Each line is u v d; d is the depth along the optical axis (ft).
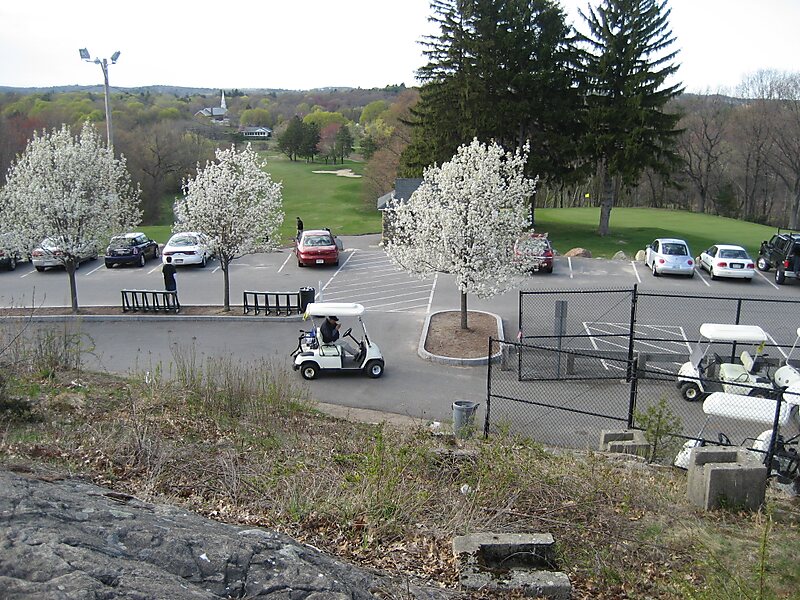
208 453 30.04
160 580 14.33
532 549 22.08
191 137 228.02
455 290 85.20
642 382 53.93
